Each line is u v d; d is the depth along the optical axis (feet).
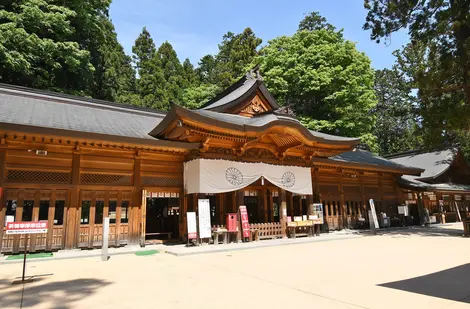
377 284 19.66
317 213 52.70
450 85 33.45
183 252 32.65
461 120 32.30
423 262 27.35
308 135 45.50
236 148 44.34
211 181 40.60
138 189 39.58
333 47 86.89
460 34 27.61
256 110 53.42
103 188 37.29
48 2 71.56
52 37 72.23
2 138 31.42
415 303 15.64
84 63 77.20
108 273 23.68
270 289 18.79
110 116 45.44
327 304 15.72
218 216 47.75
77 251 34.04
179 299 16.81
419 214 74.74
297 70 87.61
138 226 39.04
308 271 24.00
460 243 41.01
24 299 16.83
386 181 72.23
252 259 29.86
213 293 17.99
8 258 29.84
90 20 79.10
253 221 58.54
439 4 30.25
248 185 46.32
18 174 33.06
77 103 46.19
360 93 93.66
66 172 35.58
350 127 90.99
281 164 49.62
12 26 58.85
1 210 31.45
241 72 113.39
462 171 87.56
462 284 19.39
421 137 48.85
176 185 43.09
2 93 40.63
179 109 34.55
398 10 34.30
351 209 64.18
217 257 31.27
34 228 22.38
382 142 134.10
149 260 29.63
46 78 74.23
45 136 30.35
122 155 39.37
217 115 43.75
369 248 36.81
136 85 118.52
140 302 16.30
